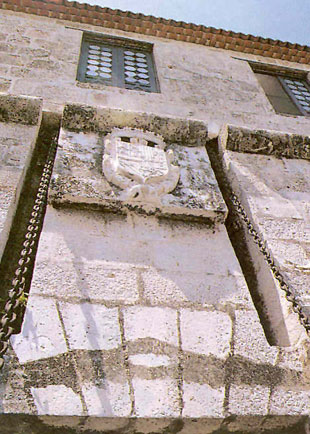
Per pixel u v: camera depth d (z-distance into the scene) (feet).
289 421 7.03
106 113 12.69
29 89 17.25
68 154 11.14
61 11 22.50
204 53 23.66
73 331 7.36
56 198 9.78
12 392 6.30
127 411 6.45
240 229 11.28
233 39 24.17
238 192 12.07
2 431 6.18
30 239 8.06
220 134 14.06
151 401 6.67
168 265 9.17
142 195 10.13
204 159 12.69
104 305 7.95
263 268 9.97
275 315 9.14
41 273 8.24
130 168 10.80
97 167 10.95
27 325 7.26
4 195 9.76
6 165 10.69
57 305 7.72
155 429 6.60
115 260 8.96
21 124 12.41
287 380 7.52
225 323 8.20
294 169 13.34
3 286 8.66
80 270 8.52
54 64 19.36
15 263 9.15
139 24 23.24
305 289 9.31
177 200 10.54
